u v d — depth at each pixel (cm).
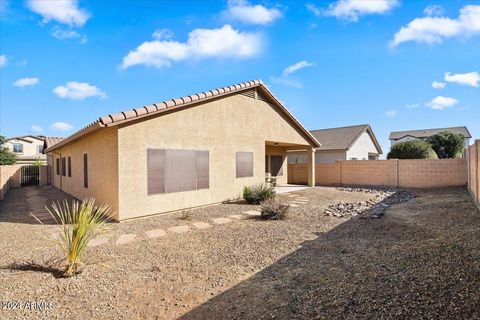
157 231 732
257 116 1384
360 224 789
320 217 900
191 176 1050
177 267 489
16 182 2120
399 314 307
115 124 810
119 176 837
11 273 455
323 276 433
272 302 359
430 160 1742
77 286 414
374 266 460
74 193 1387
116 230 741
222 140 1185
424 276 401
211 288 411
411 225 740
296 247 592
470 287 354
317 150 2762
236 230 738
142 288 412
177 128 999
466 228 645
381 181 1923
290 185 2038
